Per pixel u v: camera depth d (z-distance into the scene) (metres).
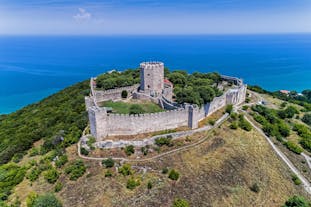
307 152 70.88
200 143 63.25
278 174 59.62
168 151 59.56
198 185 50.47
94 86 106.88
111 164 54.00
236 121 77.00
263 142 69.88
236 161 59.06
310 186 58.81
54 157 60.44
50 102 111.88
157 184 49.47
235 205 48.38
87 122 72.50
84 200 46.69
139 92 87.12
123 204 45.38
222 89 98.81
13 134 86.75
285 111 92.62
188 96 72.88
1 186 54.34
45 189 51.28
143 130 64.12
